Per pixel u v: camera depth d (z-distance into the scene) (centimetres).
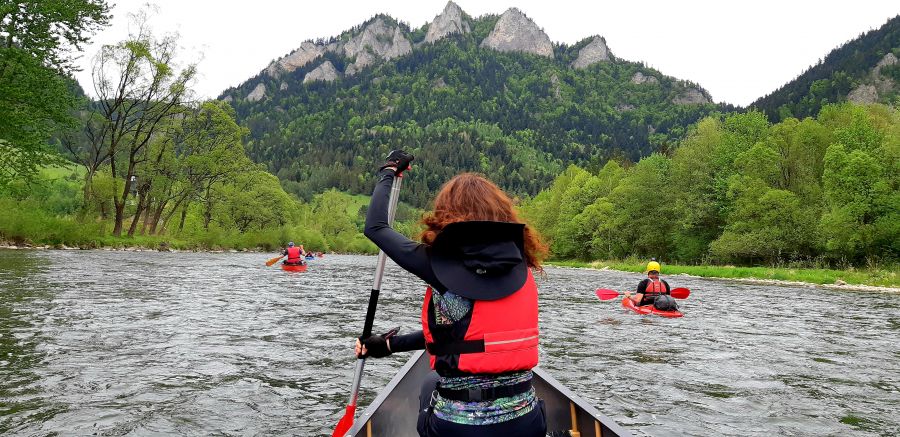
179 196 4484
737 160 4441
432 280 200
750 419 507
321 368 654
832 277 2791
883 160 3534
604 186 6738
